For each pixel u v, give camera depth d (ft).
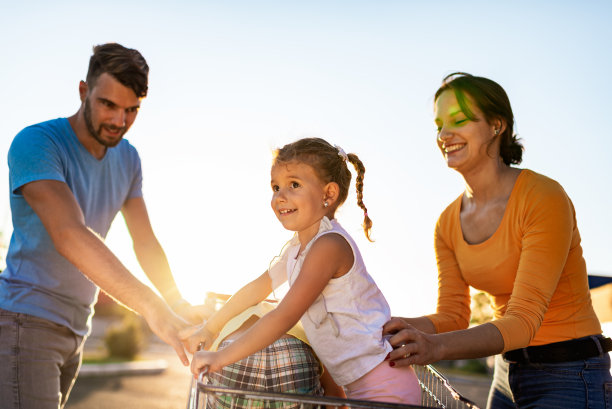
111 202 9.78
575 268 7.95
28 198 7.97
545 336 7.92
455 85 8.02
